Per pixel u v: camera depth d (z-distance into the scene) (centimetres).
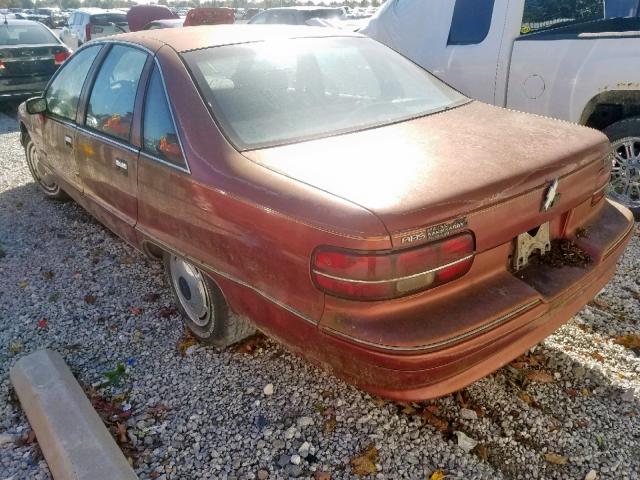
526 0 465
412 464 239
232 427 262
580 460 238
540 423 257
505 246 227
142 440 258
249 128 269
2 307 373
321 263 207
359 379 216
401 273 197
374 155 242
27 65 959
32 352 320
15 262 435
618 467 234
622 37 417
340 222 200
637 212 441
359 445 249
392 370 204
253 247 235
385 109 304
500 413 263
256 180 235
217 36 324
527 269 247
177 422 267
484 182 215
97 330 342
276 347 314
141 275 404
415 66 360
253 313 251
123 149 322
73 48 1781
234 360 306
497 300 219
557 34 451
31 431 265
